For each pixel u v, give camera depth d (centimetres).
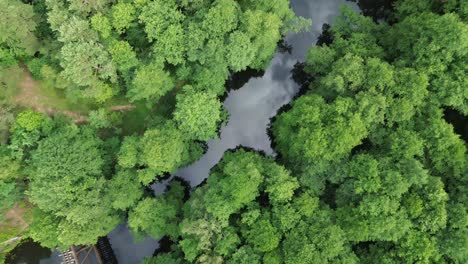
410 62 4194
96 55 4334
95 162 4375
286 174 4066
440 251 3800
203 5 4481
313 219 3959
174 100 4972
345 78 4125
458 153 3881
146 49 4747
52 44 4550
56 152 4247
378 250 4000
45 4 4491
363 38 4447
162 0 4412
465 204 3875
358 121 3912
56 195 4188
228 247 3972
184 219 4112
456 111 4466
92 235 4256
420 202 3778
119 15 4353
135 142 4353
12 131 4588
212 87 4600
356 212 3931
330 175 4116
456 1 4228
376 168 3881
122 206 4316
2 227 4966
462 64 3962
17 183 4675
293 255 3794
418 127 4072
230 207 4003
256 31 4291
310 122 4072
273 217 4016
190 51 4375
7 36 4397
